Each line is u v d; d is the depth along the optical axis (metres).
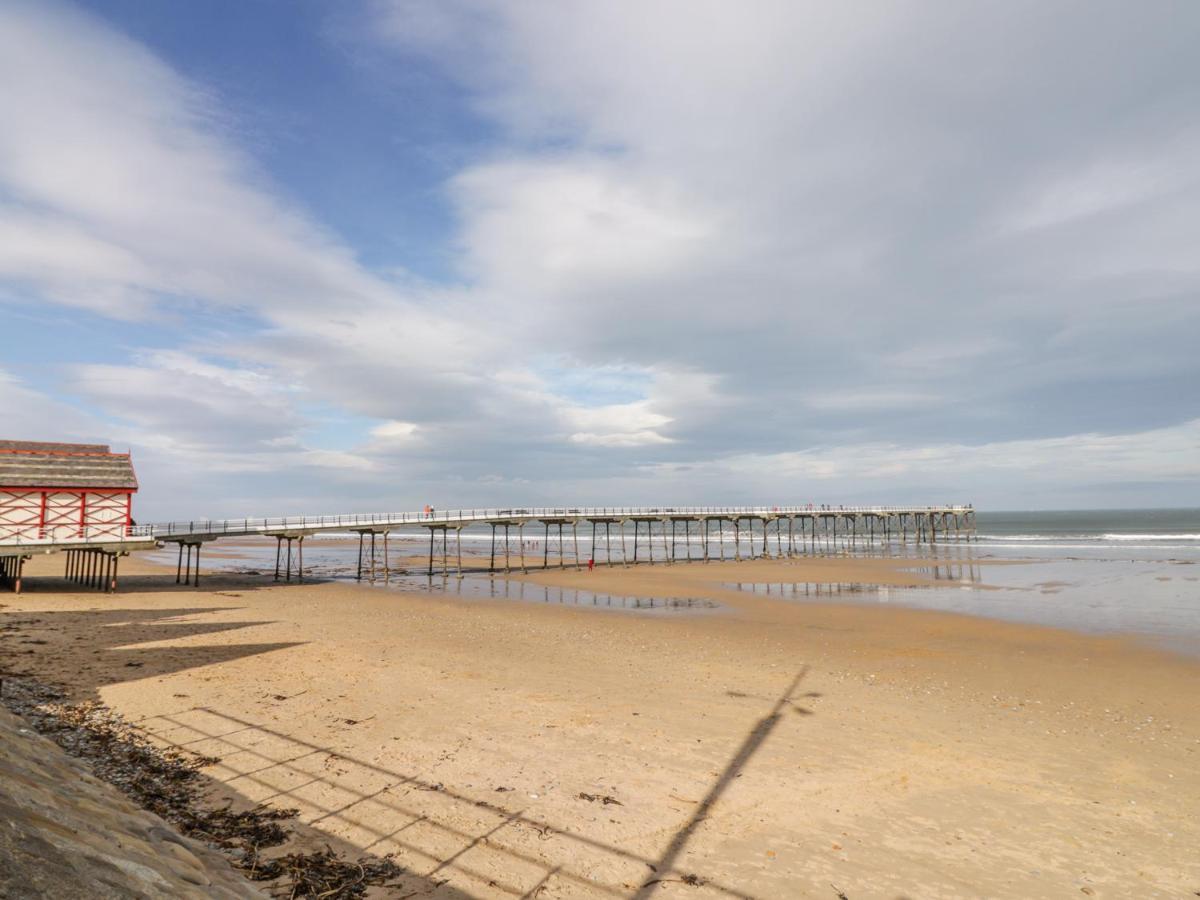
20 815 4.45
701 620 29.22
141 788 9.52
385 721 13.71
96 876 4.12
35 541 32.56
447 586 43.44
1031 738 13.87
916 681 18.59
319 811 9.46
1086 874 8.73
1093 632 25.67
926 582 42.88
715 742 13.16
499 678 17.69
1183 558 55.72
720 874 8.45
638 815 9.95
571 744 12.79
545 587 42.66
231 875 6.89
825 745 13.16
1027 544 77.31
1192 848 9.44
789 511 70.31
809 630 26.69
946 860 8.99
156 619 25.92
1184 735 14.16
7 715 9.55
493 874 8.12
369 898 7.34
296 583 44.00
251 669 17.66
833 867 8.73
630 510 62.38
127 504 35.69
